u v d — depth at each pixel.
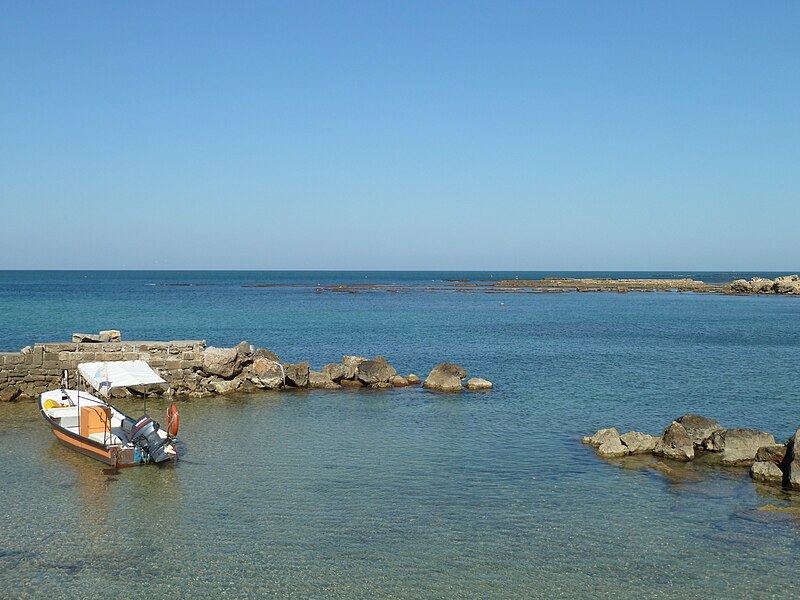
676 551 16.86
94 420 25.38
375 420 30.64
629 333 70.31
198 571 15.60
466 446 26.25
